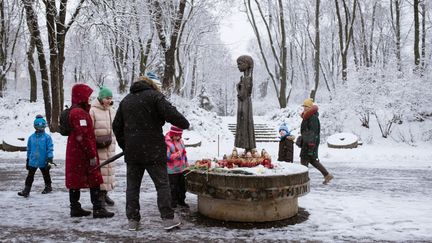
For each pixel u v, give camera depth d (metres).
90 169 5.55
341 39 29.16
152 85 5.23
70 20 19.72
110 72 36.38
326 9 37.69
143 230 5.03
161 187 4.97
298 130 25.61
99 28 18.58
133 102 4.92
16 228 5.11
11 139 17.36
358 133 22.28
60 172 10.87
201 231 5.01
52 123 20.08
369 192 7.98
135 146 4.86
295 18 38.00
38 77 44.59
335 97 24.19
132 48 28.36
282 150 8.86
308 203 6.82
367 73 22.88
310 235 4.88
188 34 29.39
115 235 4.80
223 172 5.58
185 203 6.59
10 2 26.38
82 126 5.46
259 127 26.16
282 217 5.66
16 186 8.53
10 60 31.17
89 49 27.91
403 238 4.78
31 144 7.32
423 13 28.55
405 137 21.41
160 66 27.81
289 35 38.28
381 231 5.08
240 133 6.26
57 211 6.07
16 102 28.23
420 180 9.75
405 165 13.31
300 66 52.94
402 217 5.82
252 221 5.49
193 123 23.78
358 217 5.80
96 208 5.64
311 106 8.60
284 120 28.02
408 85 21.86
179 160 6.38
